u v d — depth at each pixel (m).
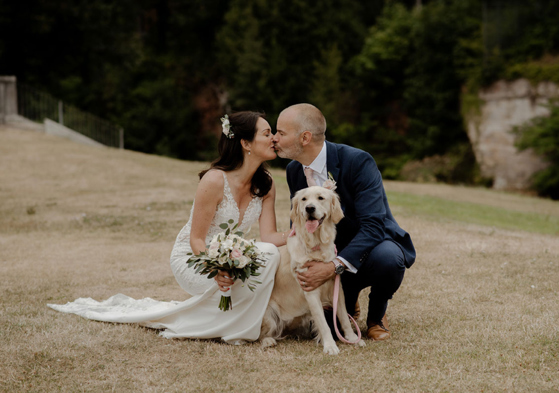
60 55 28.56
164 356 3.61
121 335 4.00
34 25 25.73
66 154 16.38
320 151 3.98
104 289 5.36
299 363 3.45
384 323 4.07
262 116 4.07
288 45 35.91
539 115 24.53
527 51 26.36
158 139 38.25
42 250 7.19
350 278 4.00
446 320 4.24
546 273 5.62
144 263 6.43
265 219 4.34
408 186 18.20
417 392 2.97
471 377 3.14
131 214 9.66
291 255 3.70
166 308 4.33
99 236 8.12
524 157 25.28
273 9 35.62
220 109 39.47
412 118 33.66
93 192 11.84
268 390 3.05
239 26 37.22
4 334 3.96
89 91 36.84
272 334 3.92
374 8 42.03
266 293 3.85
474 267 5.91
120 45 29.58
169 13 43.22
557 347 3.54
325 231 3.65
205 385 3.13
